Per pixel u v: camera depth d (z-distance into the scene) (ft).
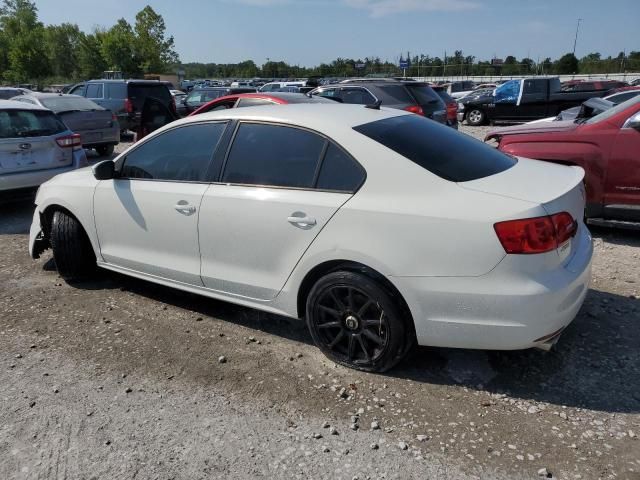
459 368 10.88
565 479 7.92
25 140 23.52
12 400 10.24
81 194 14.66
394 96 33.40
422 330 9.77
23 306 14.48
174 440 9.03
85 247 15.52
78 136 25.94
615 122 17.93
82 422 9.55
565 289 9.18
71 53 229.45
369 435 9.02
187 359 11.60
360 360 10.79
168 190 12.80
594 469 8.09
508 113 65.82
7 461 8.65
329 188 10.53
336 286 10.46
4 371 11.28
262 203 11.16
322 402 9.95
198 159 12.59
